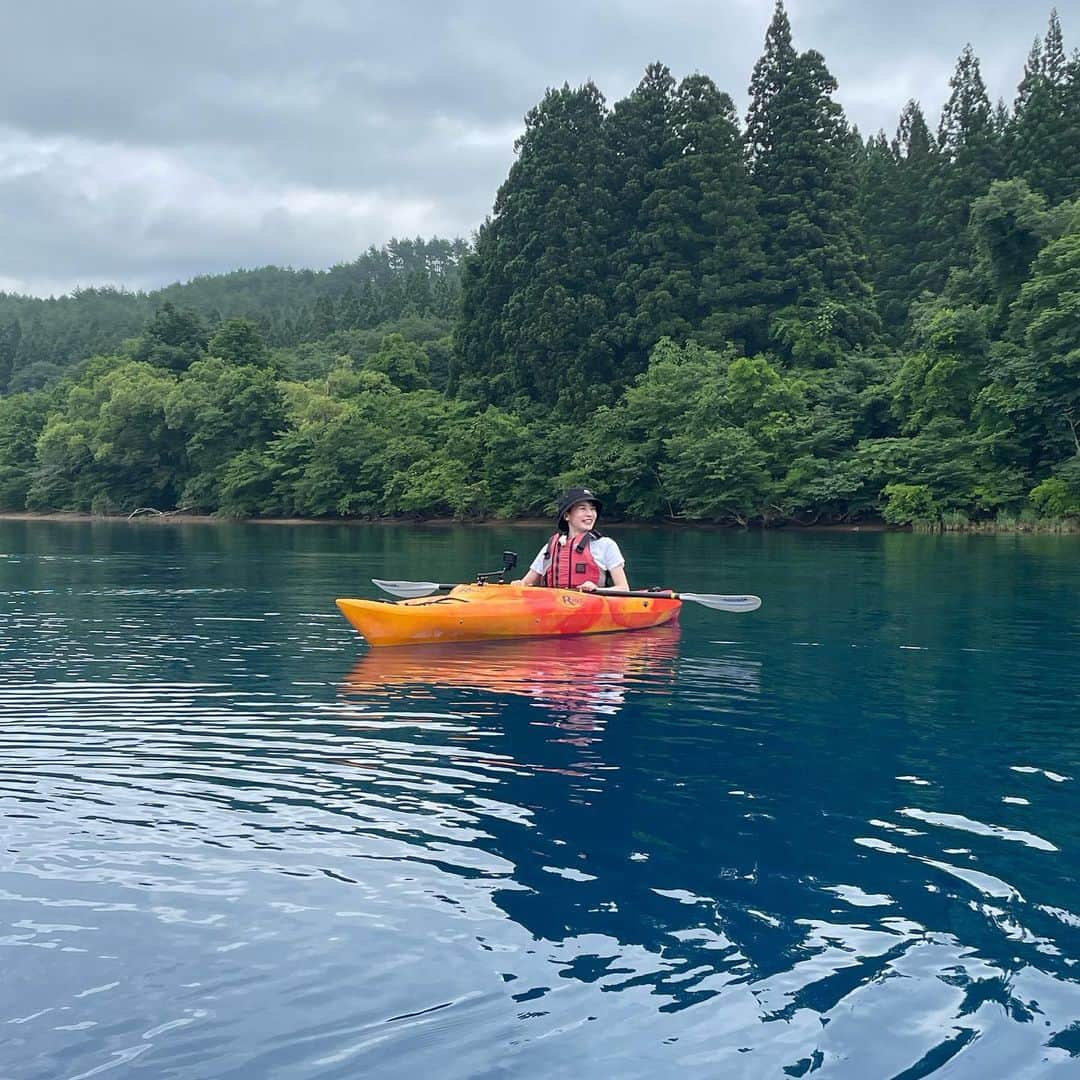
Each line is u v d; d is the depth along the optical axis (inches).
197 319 2559.1
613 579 350.3
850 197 1819.6
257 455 1849.2
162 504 2098.9
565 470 1565.0
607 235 1804.9
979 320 1232.8
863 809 148.4
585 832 137.7
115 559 714.8
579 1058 83.1
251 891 116.4
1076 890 118.2
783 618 370.3
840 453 1338.6
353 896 115.3
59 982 95.0
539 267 1770.4
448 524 1585.9
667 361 1513.3
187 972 97.2
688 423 1393.9
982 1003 92.0
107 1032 86.6
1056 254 1159.0
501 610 316.8
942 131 2145.7
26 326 7667.3
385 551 814.5
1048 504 1094.4
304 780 161.3
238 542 992.2
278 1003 91.7
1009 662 274.7
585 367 1690.5
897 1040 85.8
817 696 230.1
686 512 1370.6
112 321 7775.6
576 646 306.0
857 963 99.7
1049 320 1095.0
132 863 124.8
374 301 3954.2
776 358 1628.9
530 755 177.6
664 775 165.8
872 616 373.4
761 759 175.9
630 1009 90.9
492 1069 81.6
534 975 97.1
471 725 200.5
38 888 116.6
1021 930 107.2
